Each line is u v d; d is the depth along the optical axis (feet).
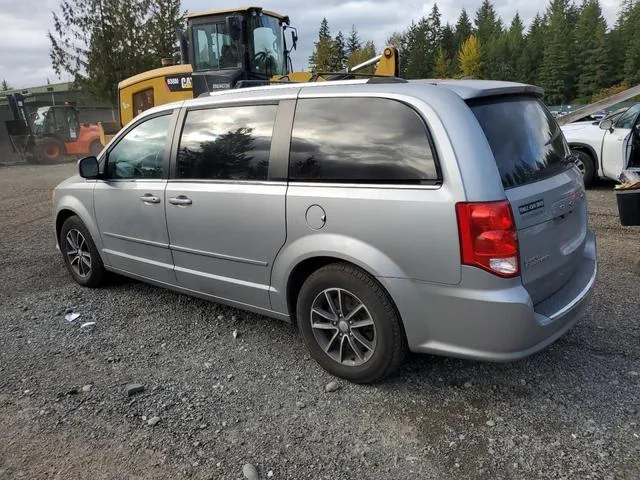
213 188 12.55
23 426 10.03
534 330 9.40
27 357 12.72
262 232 11.69
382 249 9.96
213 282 13.16
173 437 9.59
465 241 9.13
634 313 13.78
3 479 8.64
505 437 9.30
